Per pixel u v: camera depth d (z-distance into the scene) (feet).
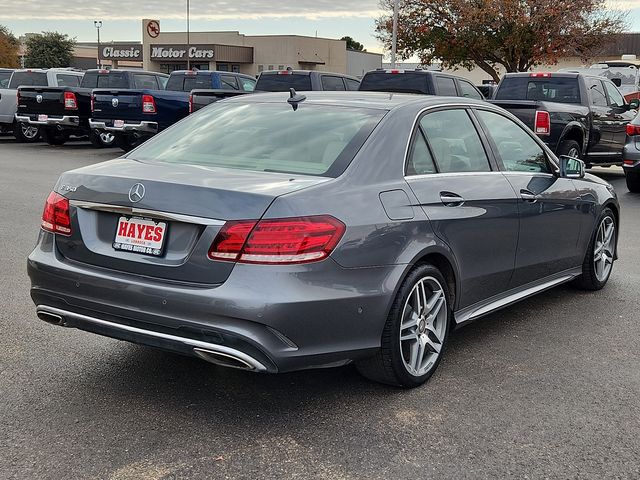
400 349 13.01
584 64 128.47
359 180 12.61
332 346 11.80
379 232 12.32
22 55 261.24
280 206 11.23
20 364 14.42
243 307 10.92
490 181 15.64
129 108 51.65
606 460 11.11
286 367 11.41
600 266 20.86
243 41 209.87
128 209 11.95
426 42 108.78
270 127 14.40
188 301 11.19
